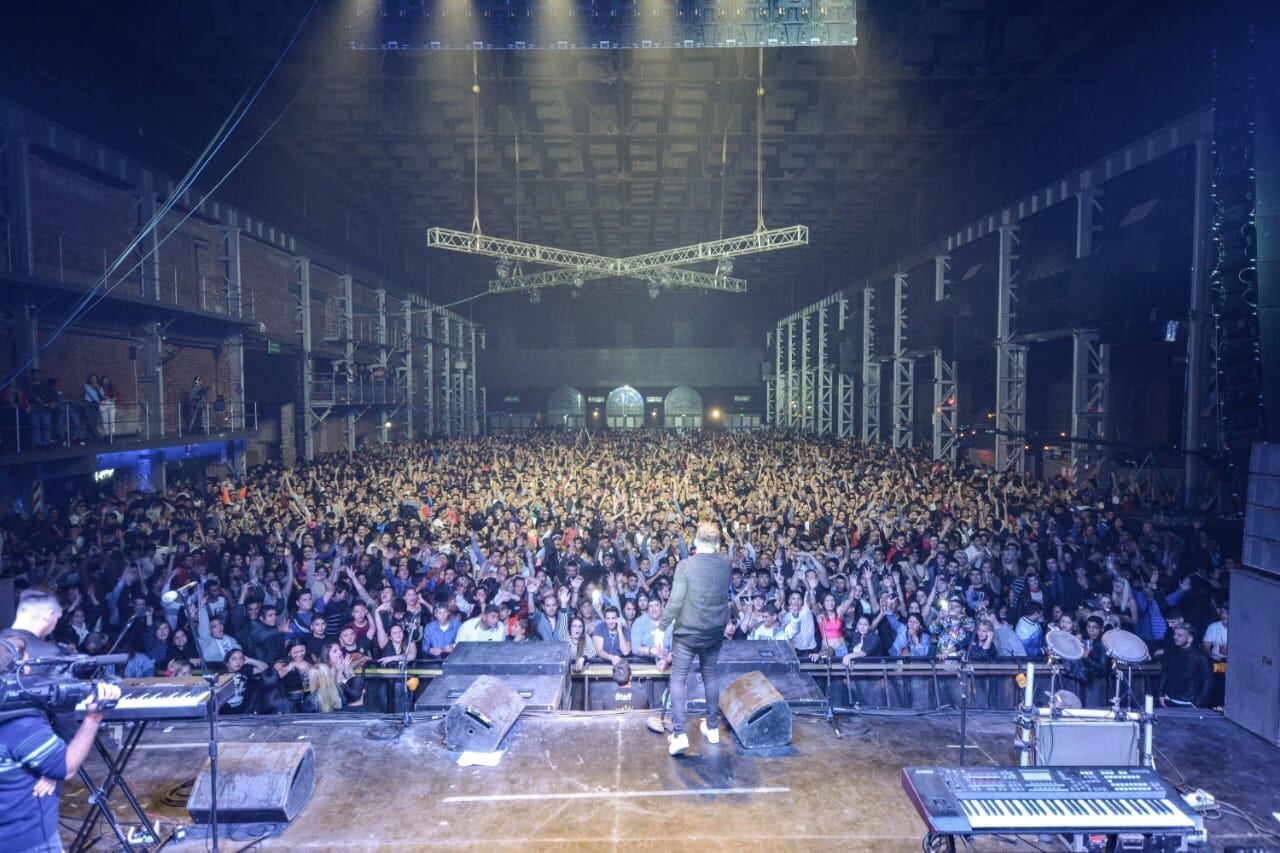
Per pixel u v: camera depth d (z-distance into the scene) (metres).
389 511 18.59
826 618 10.58
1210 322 17.47
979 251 31.19
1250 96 8.31
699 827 4.82
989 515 17.97
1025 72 22.20
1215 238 8.91
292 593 12.88
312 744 5.95
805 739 6.00
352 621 10.47
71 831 4.82
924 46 20.83
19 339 17.72
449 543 15.52
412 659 9.17
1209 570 11.99
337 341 38.56
